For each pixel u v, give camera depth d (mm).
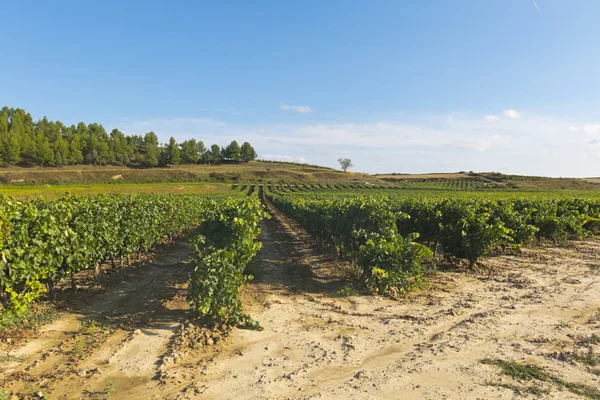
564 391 4898
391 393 4984
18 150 85250
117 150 113812
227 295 7441
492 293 9773
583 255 14891
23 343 6648
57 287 10477
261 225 30328
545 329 7129
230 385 5285
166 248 17828
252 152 150500
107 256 12102
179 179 97188
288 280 11664
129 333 7254
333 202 17125
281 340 6922
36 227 7996
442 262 13734
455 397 4836
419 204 15578
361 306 8906
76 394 5047
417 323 7664
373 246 9977
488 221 15219
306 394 4996
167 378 5449
